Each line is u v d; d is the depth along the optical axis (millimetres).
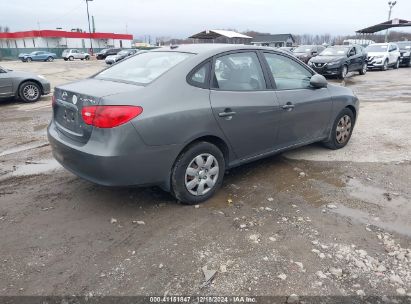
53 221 3555
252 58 4277
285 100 4473
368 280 2727
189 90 3605
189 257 2990
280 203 3924
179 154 3623
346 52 17922
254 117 4113
